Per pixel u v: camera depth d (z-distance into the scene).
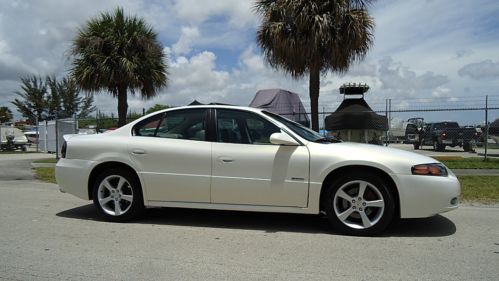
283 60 12.38
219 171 5.37
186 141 5.58
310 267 3.99
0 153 24.45
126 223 5.74
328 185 5.19
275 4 12.13
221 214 6.27
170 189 5.54
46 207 6.87
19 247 4.61
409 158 5.04
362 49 12.11
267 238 5.01
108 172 5.78
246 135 5.46
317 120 12.61
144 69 14.84
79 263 4.09
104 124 18.50
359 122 14.73
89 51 14.34
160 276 3.75
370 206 5.04
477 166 12.42
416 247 4.64
